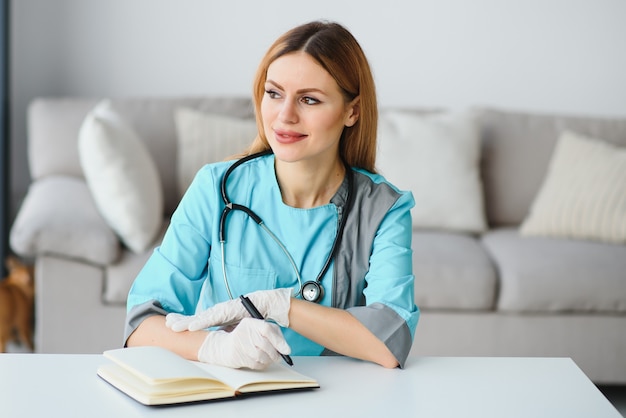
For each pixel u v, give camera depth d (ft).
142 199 10.11
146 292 5.56
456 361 5.38
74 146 11.76
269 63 5.35
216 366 4.85
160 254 5.68
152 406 4.40
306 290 5.60
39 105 11.96
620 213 11.05
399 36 13.33
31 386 4.65
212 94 13.34
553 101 13.51
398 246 5.63
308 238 5.71
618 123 12.29
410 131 11.67
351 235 5.74
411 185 11.44
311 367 5.15
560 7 13.30
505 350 10.14
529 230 11.39
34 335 11.75
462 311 10.15
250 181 5.79
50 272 9.84
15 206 13.24
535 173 12.03
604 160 11.39
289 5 13.20
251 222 5.72
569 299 10.03
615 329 10.14
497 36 13.34
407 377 5.05
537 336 10.13
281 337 4.74
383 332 5.19
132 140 10.55
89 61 13.14
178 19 13.14
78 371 4.89
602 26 13.35
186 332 5.09
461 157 11.60
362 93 5.49
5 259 12.73
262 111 5.34
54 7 12.96
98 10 13.03
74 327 9.93
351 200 5.78
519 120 12.25
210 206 5.73
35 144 11.87
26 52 13.01
